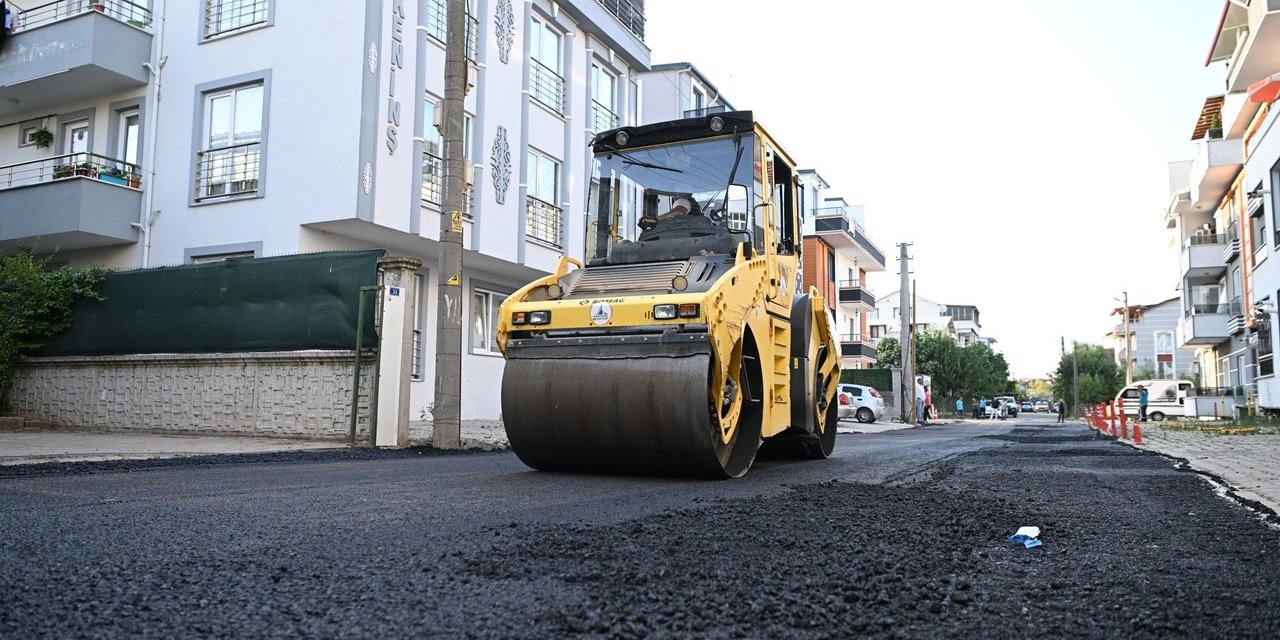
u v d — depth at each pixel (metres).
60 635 2.23
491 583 2.90
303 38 15.42
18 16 17.64
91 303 12.92
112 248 16.67
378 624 2.40
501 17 18.67
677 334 6.65
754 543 3.78
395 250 17.34
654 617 2.53
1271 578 3.36
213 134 16.22
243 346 11.65
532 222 19.86
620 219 8.18
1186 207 38.56
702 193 7.95
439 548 3.51
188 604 2.57
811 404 8.91
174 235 16.17
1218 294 39.16
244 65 15.88
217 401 11.86
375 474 7.01
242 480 6.32
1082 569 3.51
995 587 3.14
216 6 16.31
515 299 7.22
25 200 16.02
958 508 5.21
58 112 17.72
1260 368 27.38
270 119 15.56
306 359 11.21
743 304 7.18
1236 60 26.73
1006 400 74.75
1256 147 26.70
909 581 3.15
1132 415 42.72
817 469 8.34
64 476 6.42
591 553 3.42
